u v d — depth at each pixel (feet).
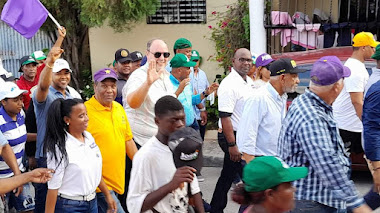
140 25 36.58
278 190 8.57
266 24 30.86
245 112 16.40
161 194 10.77
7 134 17.43
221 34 34.50
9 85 17.42
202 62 35.73
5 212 17.84
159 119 11.09
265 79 20.65
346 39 30.01
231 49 33.47
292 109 12.85
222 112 18.78
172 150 10.48
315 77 12.52
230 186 19.33
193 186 11.75
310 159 12.25
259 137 16.42
